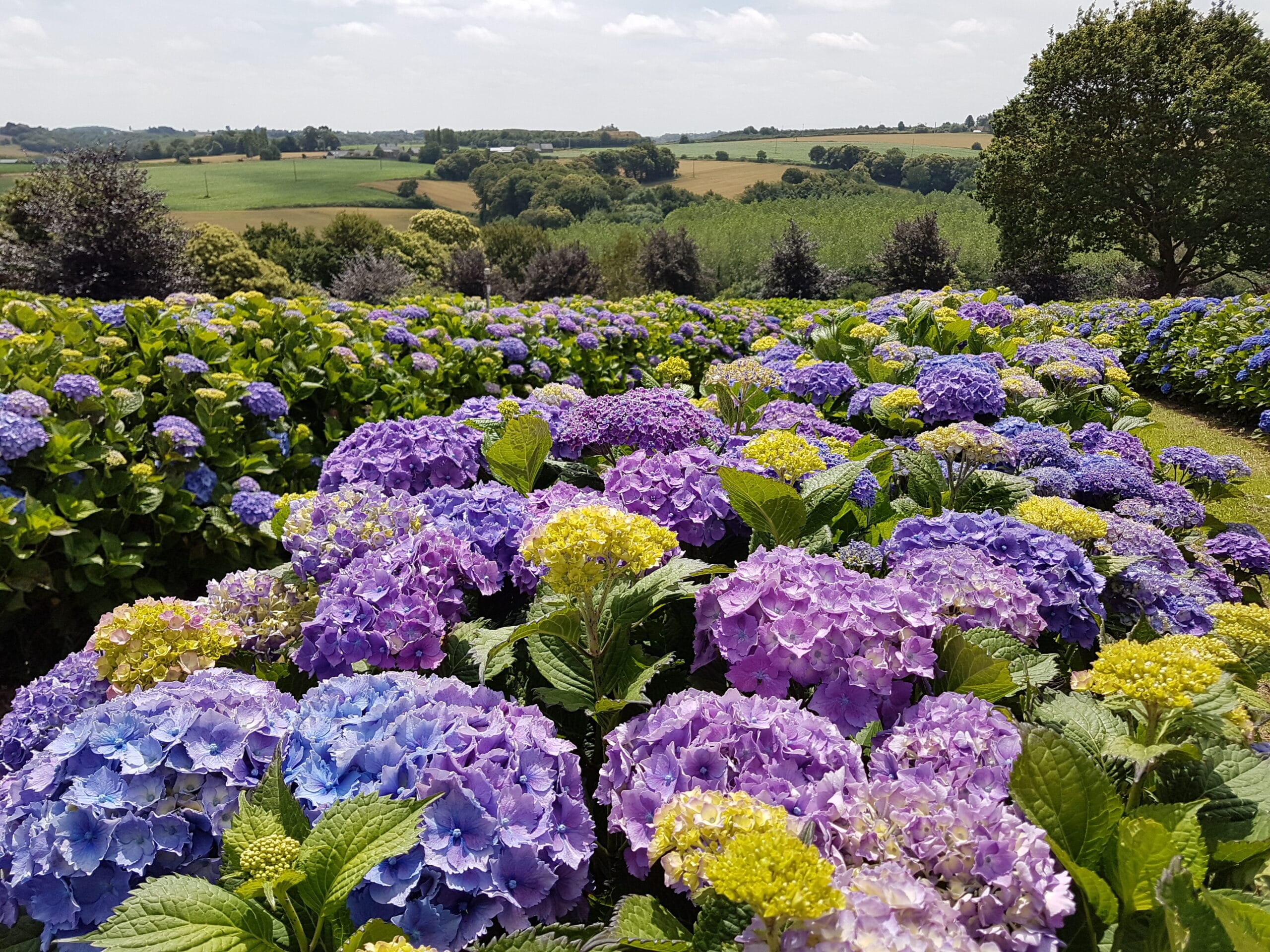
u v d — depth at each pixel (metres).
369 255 31.12
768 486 2.41
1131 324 13.78
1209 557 3.16
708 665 2.23
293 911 1.35
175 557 4.91
